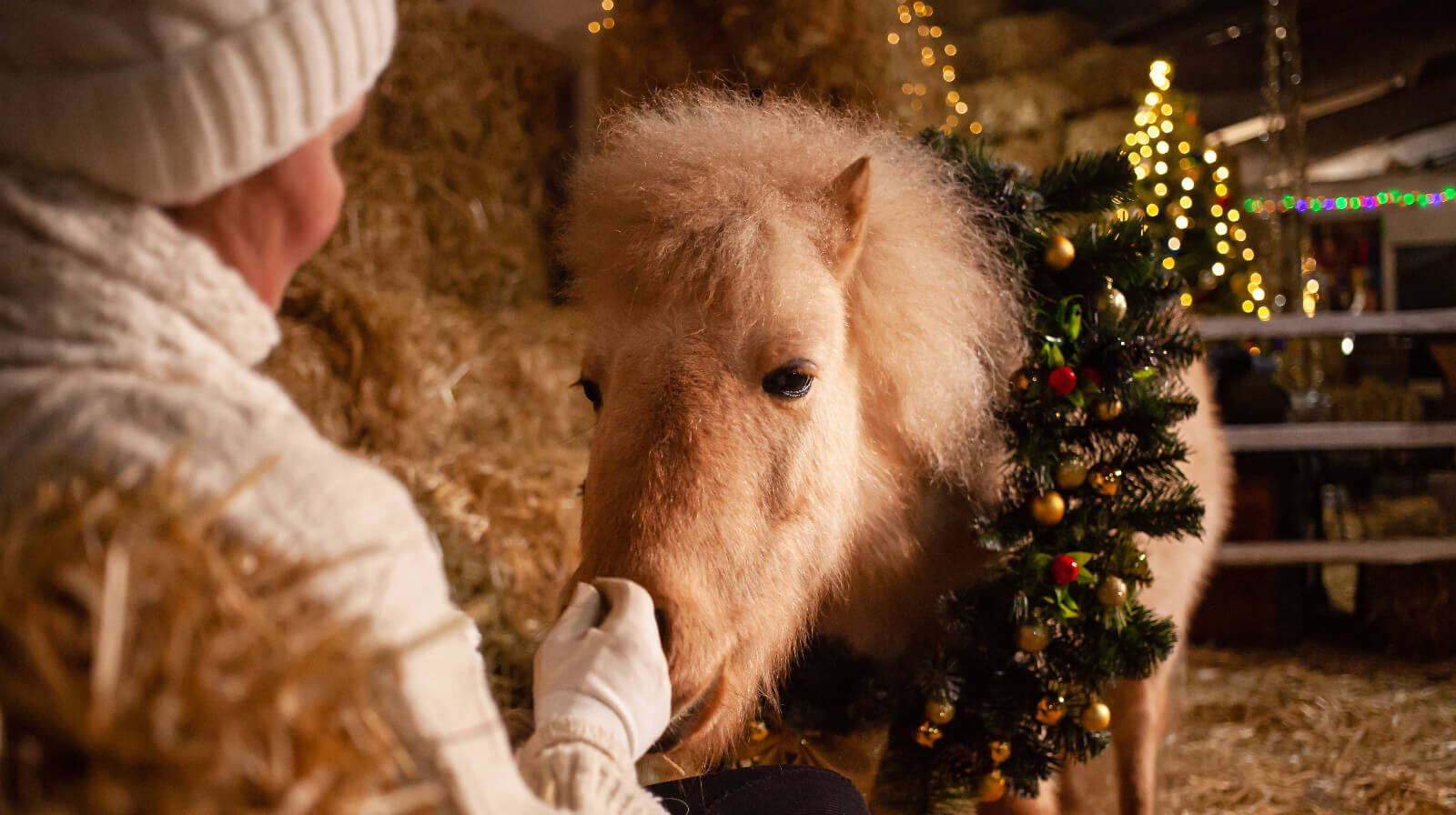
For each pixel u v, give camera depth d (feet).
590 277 4.42
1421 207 20.10
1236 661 8.95
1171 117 16.44
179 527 2.28
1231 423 9.82
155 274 2.60
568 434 8.21
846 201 4.32
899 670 4.79
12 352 2.49
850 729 4.74
